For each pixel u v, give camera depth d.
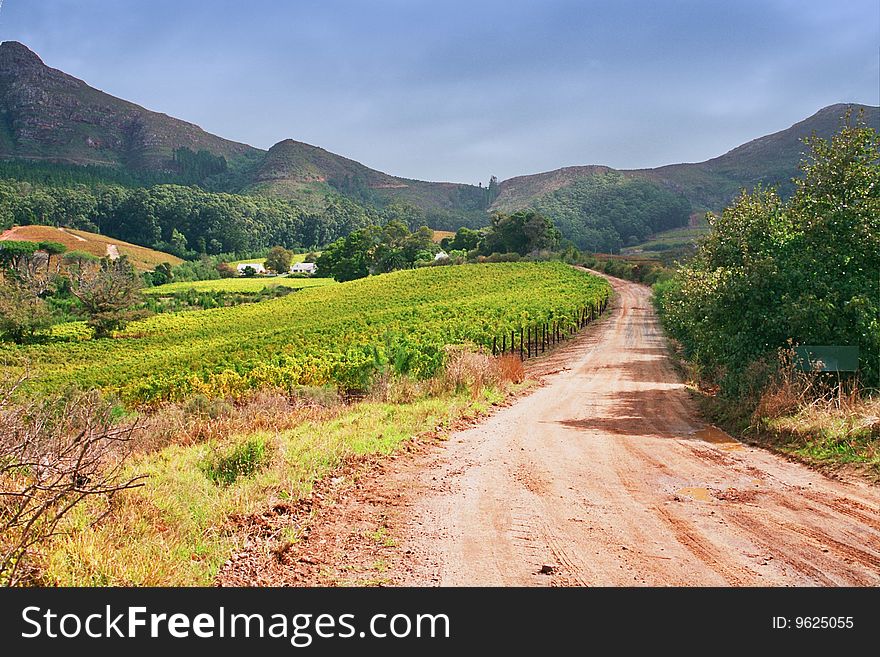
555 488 7.62
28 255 117.94
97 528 5.03
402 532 5.91
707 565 5.00
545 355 38.91
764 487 7.59
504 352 34.34
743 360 14.37
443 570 4.96
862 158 14.77
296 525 6.05
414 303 69.44
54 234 152.12
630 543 5.53
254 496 6.70
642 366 30.95
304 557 5.25
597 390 21.20
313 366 23.98
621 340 45.25
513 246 122.38
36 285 89.94
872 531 5.80
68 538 4.74
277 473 7.58
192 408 17.53
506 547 5.45
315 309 72.31
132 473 6.69
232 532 5.71
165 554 4.87
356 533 5.88
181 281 126.19
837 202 14.63
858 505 6.68
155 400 24.67
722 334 15.03
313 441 9.87
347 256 123.62
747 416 12.37
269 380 22.75
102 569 4.51
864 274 14.20
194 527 5.65
